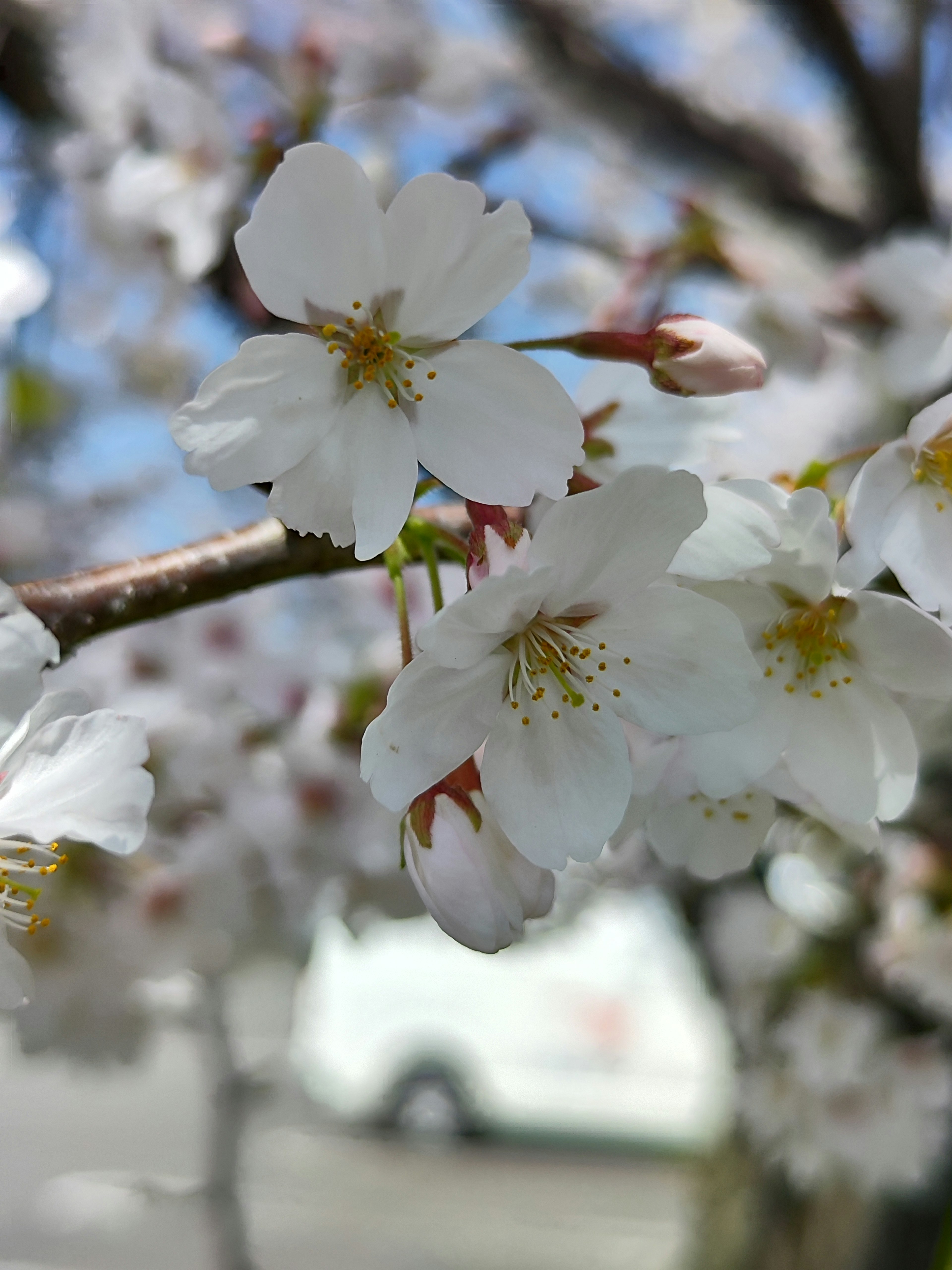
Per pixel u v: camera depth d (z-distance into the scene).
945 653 0.12
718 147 0.31
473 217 0.11
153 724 0.23
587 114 0.33
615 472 0.16
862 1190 0.32
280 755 0.24
